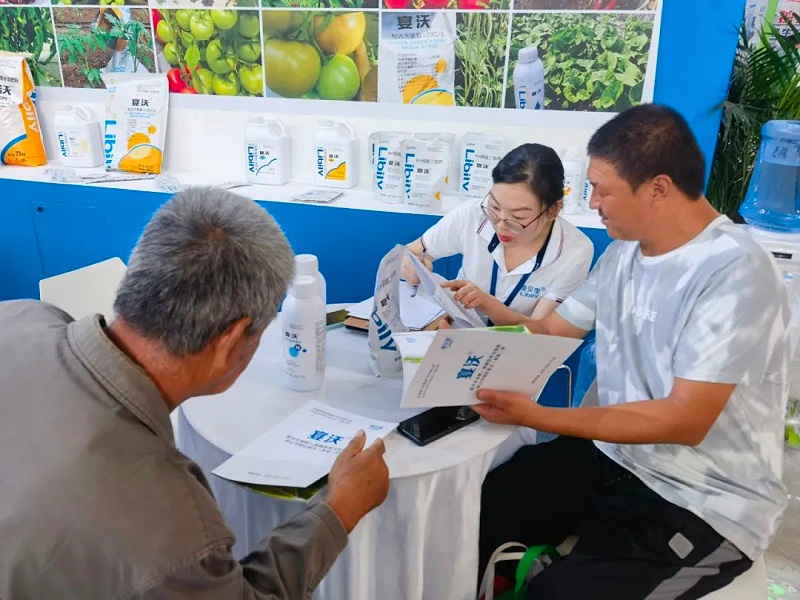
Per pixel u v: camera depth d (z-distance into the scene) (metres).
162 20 2.38
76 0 2.44
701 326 1.10
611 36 1.98
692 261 1.16
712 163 2.13
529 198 1.49
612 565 1.14
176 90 2.48
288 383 1.27
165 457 0.69
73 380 0.71
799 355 2.26
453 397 1.13
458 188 2.28
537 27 2.03
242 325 0.74
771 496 1.17
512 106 2.15
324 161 2.36
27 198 2.47
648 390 1.25
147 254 0.70
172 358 0.72
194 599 0.65
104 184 2.40
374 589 1.13
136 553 0.62
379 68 2.22
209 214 0.73
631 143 1.10
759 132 2.11
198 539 0.66
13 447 0.67
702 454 1.18
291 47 2.28
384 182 2.19
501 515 1.32
